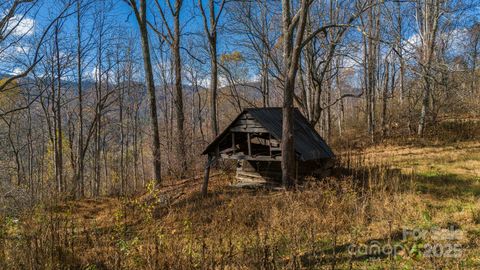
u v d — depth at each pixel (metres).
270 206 9.60
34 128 36.66
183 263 5.70
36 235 6.29
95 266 6.18
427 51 20.95
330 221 8.18
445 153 18.11
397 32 24.44
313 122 18.23
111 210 11.90
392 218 8.13
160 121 40.12
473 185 11.52
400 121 28.77
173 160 17.97
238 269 5.75
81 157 25.05
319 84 18.03
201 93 46.22
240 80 36.16
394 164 16.00
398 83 32.50
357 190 10.83
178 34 19.52
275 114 13.28
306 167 12.92
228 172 17.02
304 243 7.11
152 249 6.44
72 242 6.76
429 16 24.03
